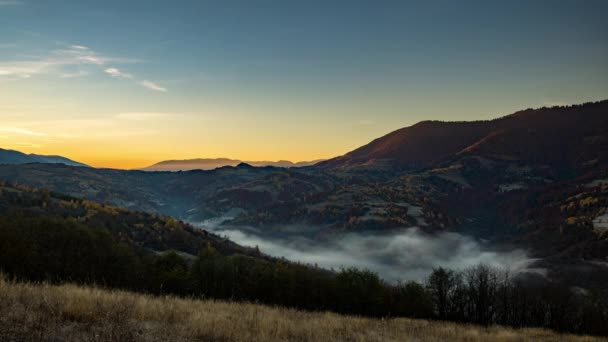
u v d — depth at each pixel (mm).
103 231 56938
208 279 58875
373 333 14500
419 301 67938
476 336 20000
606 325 62594
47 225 50125
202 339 8391
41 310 8250
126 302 10133
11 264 33812
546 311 67875
